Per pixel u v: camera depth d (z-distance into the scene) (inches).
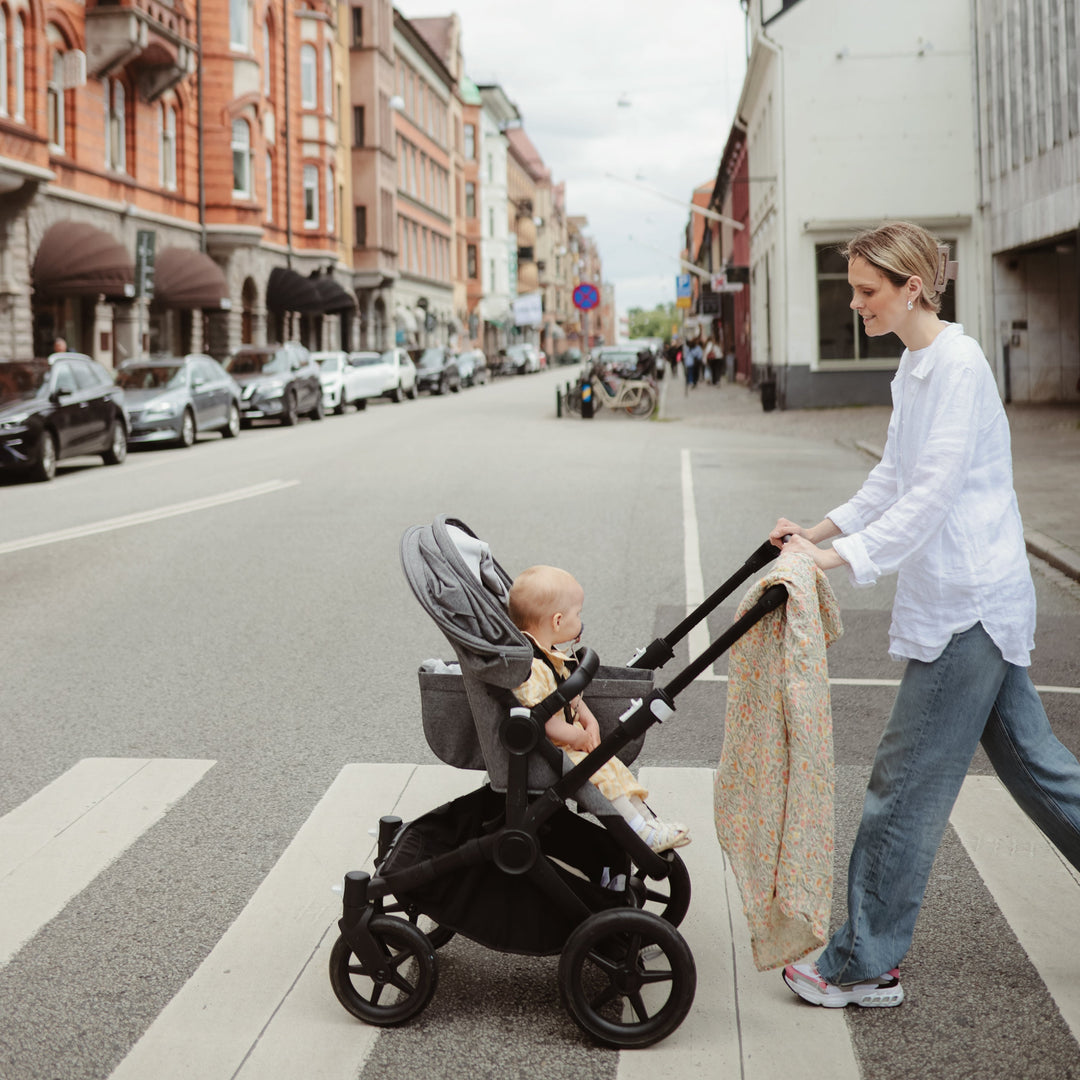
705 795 212.4
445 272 3105.3
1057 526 466.6
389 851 147.6
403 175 2684.5
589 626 337.4
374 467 741.3
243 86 1577.3
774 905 134.9
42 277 1142.3
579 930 135.0
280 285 1769.2
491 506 565.9
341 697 273.1
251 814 205.2
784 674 132.9
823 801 131.6
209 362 1026.7
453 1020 141.3
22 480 733.3
